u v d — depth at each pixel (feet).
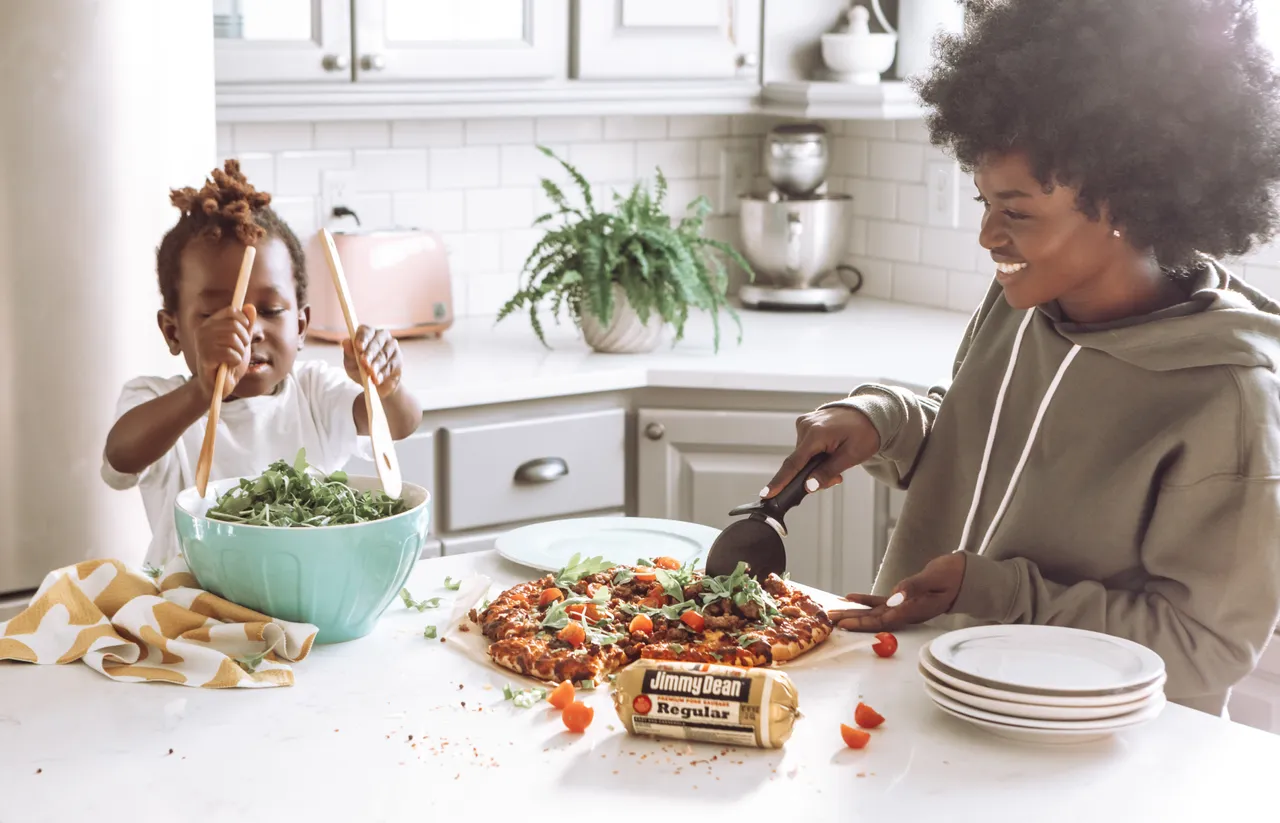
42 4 6.37
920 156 10.70
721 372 8.58
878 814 3.01
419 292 9.27
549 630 3.95
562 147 10.68
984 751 3.34
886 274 11.19
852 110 9.62
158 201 6.82
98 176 6.60
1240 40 4.00
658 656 3.74
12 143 6.40
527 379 8.30
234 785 3.14
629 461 8.89
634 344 9.03
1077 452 4.30
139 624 3.87
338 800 3.06
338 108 8.71
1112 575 4.25
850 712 3.57
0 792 3.09
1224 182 3.97
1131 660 3.52
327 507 4.05
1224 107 3.90
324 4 8.47
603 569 4.44
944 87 4.30
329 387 5.76
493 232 10.52
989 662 3.53
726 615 4.02
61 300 6.60
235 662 3.76
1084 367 4.33
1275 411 3.94
